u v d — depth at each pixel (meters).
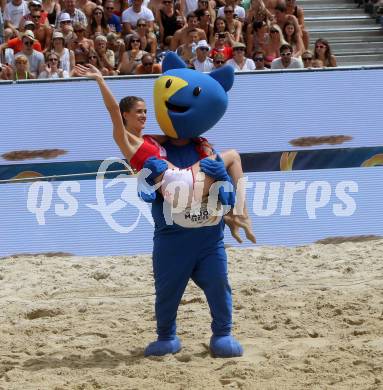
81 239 24.28
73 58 30.06
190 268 14.57
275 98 24.94
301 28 34.38
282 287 20.12
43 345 16.02
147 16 32.84
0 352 15.65
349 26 38.09
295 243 24.91
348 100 25.14
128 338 16.28
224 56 30.41
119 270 22.44
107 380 13.59
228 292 14.80
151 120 24.47
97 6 32.50
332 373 13.66
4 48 30.47
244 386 13.09
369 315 17.09
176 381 13.52
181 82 14.20
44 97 24.30
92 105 24.41
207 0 32.56
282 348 15.15
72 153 24.41
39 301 19.94
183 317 17.61
